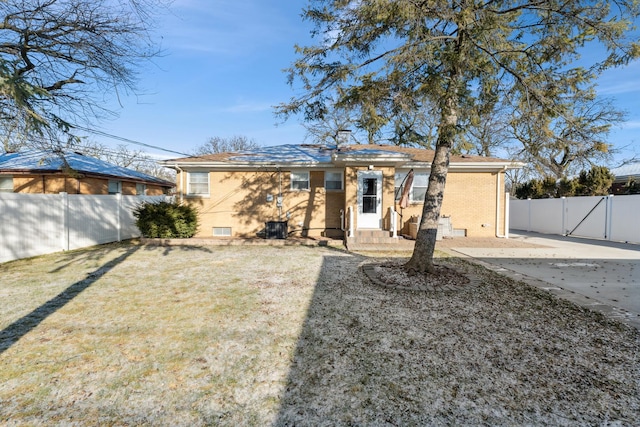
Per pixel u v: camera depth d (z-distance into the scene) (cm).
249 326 387
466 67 556
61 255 863
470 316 425
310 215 1270
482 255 911
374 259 819
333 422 222
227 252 925
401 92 595
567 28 592
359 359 309
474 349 331
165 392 255
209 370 288
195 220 1177
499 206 1303
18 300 479
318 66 674
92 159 1756
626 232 1215
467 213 1309
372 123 636
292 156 1309
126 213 1244
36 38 714
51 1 680
